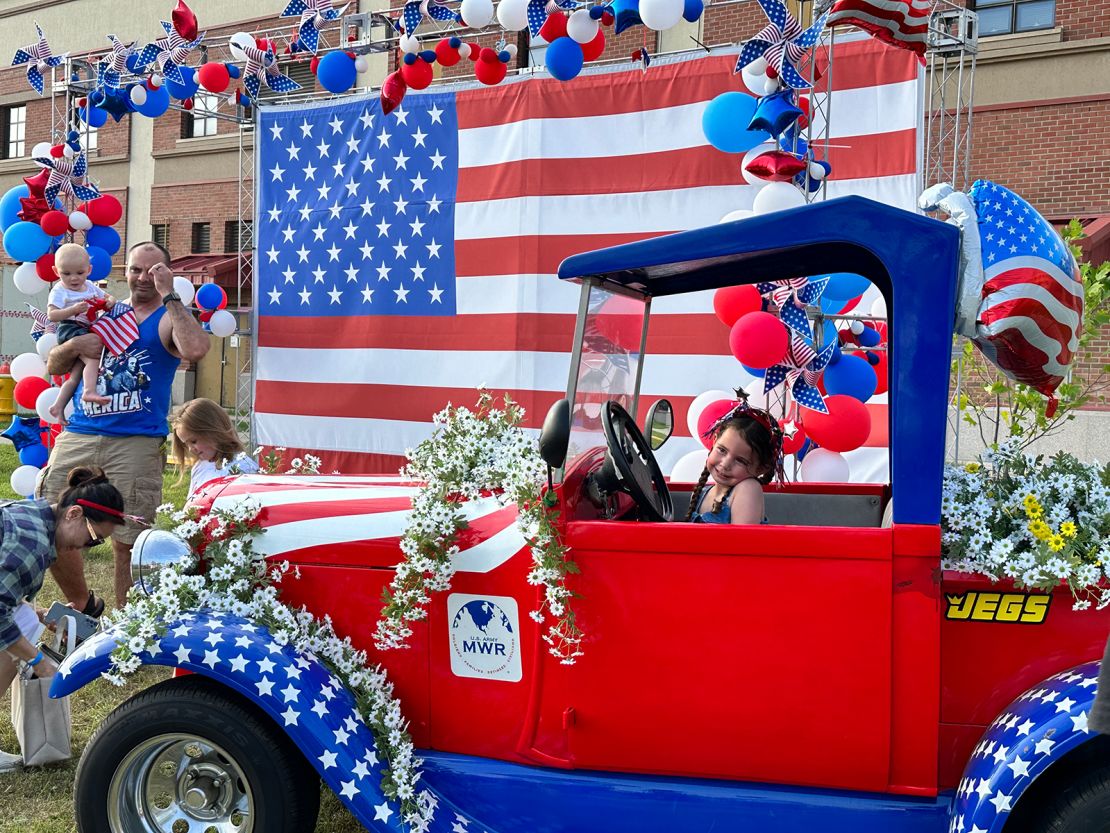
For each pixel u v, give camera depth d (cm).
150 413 519
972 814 233
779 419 586
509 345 798
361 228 857
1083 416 1038
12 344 1608
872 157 659
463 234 816
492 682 287
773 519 352
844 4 470
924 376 247
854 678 253
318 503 312
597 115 758
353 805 271
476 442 300
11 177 2211
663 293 340
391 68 1527
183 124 1934
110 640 286
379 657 298
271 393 908
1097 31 1109
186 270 1792
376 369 859
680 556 262
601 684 271
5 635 364
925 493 248
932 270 248
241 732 278
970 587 253
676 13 516
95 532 374
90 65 810
